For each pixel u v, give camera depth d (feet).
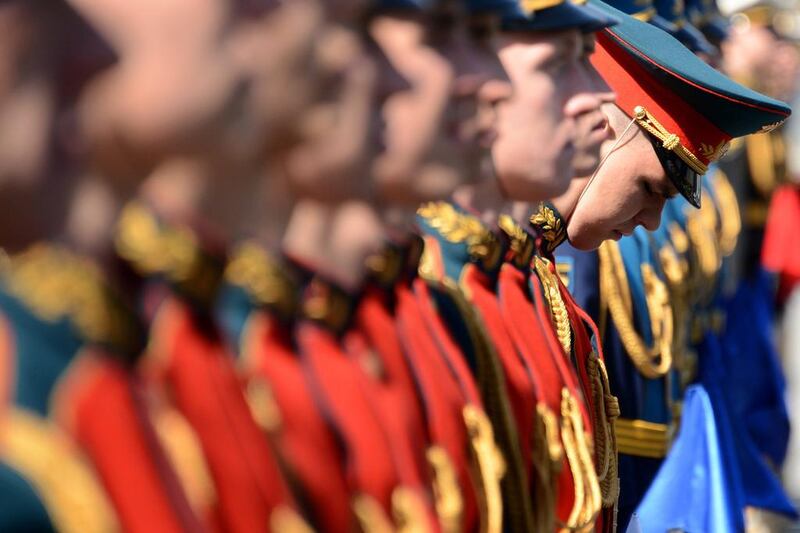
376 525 15.02
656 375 30.71
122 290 11.62
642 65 24.63
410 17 14.84
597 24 18.56
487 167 18.33
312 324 15.30
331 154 12.95
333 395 15.07
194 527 11.55
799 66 45.47
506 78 16.15
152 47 11.25
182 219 11.91
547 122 18.38
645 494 30.76
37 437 10.61
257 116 12.09
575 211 24.31
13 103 10.95
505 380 19.42
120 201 11.60
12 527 10.38
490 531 17.84
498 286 20.24
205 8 11.40
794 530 46.32
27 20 10.86
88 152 11.33
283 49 12.10
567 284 28.76
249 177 12.36
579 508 20.52
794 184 47.39
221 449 12.48
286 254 14.51
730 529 32.19
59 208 11.29
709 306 36.70
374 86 13.50
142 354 11.75
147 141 11.40
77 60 11.10
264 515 12.87
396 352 16.55
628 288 30.09
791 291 47.91
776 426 43.93
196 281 12.18
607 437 23.24
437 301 18.60
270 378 14.42
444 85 14.96
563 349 21.79
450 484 16.78
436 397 17.13
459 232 19.61
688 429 32.60
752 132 25.44
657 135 24.48
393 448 15.65
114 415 11.11
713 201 39.17
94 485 10.80
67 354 11.03
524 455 19.57
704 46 32.60
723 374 37.24
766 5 44.37
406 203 15.29
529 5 17.92
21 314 10.94
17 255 11.23
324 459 14.67
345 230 15.37
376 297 16.60
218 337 12.77
